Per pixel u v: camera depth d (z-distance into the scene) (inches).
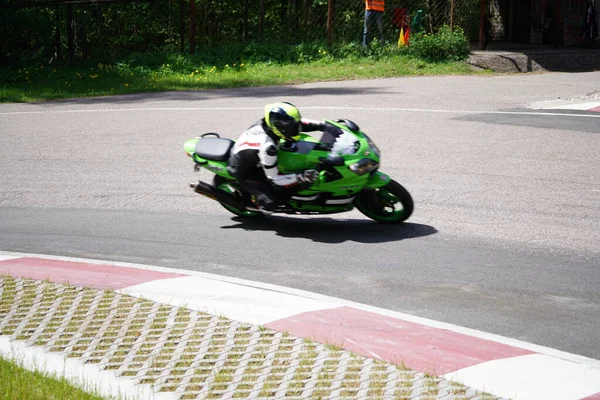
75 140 576.4
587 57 1026.1
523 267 295.7
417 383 192.5
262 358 210.5
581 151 493.7
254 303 257.1
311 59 1047.6
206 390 193.3
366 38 1061.1
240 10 1270.9
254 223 370.6
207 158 351.3
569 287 273.4
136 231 362.6
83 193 435.8
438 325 236.1
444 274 289.6
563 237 332.5
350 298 266.7
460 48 1026.7
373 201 352.2
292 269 300.4
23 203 421.4
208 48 1139.9
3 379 196.1
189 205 406.6
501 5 1256.2
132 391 193.6
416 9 1160.2
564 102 688.4
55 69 1040.2
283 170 335.0
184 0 1240.8
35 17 1094.4
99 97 818.8
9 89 879.1
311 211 347.3
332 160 323.3
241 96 775.7
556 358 210.4
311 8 1185.4
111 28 1196.5
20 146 562.6
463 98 725.3
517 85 815.1
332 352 212.8
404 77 927.0
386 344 219.9
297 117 323.3
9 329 238.7
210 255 322.3
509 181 426.9
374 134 558.3
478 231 343.9
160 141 560.4
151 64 1058.1
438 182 429.1
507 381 195.2
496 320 244.1
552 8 1191.6
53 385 193.2
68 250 337.4
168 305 254.5
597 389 190.7
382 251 319.6
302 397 187.2
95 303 259.4
